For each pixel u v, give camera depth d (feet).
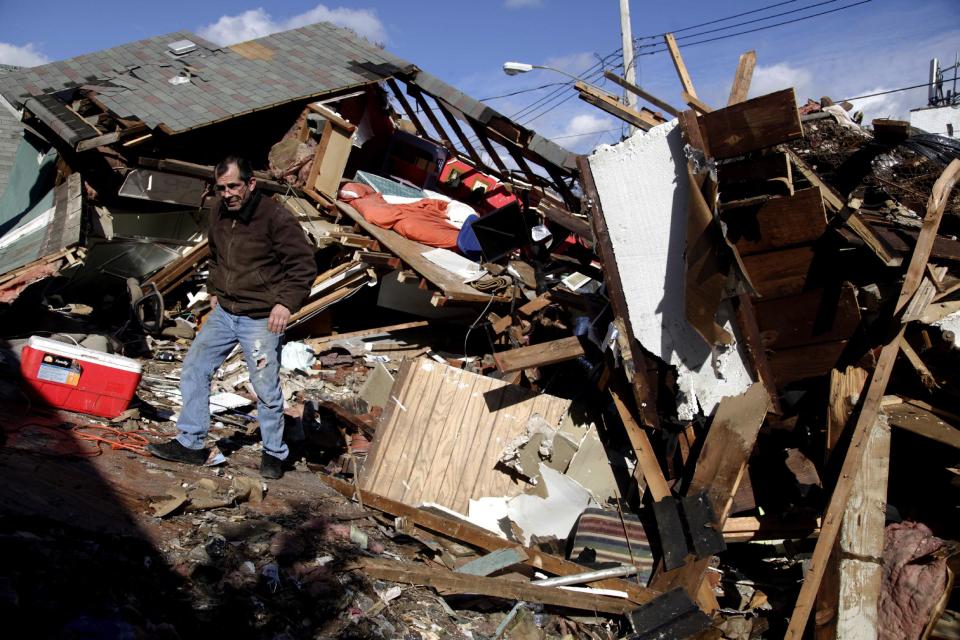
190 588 9.75
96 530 10.02
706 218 14.21
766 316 15.51
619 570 14.26
